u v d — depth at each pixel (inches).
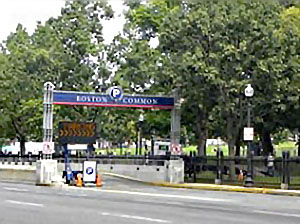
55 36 2790.4
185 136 3026.6
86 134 1694.1
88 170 1576.0
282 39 1715.1
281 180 1493.6
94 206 884.0
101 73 2746.1
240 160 1584.6
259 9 1707.7
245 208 881.5
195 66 1633.9
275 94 1683.1
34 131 2839.6
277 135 3078.2
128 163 2266.2
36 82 2728.8
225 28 1667.1
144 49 2267.5
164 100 1732.3
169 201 1006.4
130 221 672.4
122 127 3051.2
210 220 689.0
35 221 673.0
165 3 2313.0
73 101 1632.6
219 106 1695.4
